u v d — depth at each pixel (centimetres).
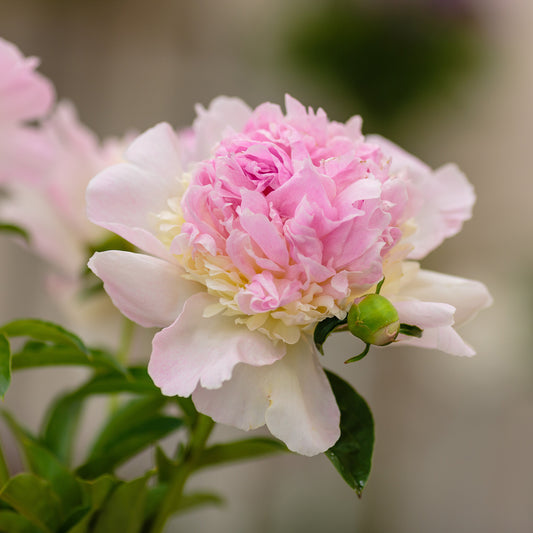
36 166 105
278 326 86
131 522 93
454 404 227
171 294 87
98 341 109
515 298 208
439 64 169
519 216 241
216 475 220
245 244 86
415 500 233
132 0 214
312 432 85
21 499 91
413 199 88
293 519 226
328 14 168
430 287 89
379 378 231
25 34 206
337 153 87
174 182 89
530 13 211
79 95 213
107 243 105
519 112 231
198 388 85
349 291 86
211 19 221
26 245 107
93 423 161
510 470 230
